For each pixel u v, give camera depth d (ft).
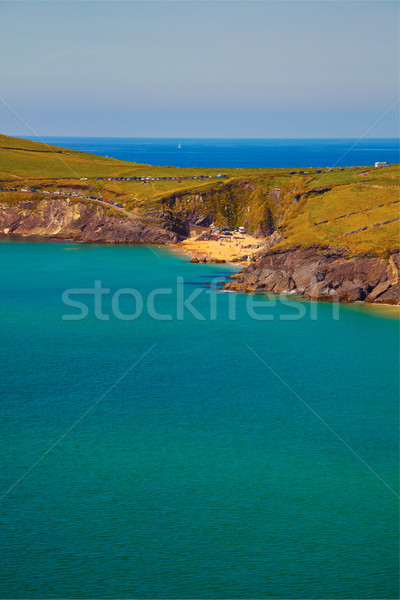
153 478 250.57
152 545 209.46
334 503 234.17
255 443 281.74
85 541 211.41
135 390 342.23
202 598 187.21
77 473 253.44
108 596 188.03
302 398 331.98
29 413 310.86
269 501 234.99
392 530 218.59
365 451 274.16
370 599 187.21
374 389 343.87
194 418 307.78
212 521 222.69
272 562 201.87
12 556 203.92
